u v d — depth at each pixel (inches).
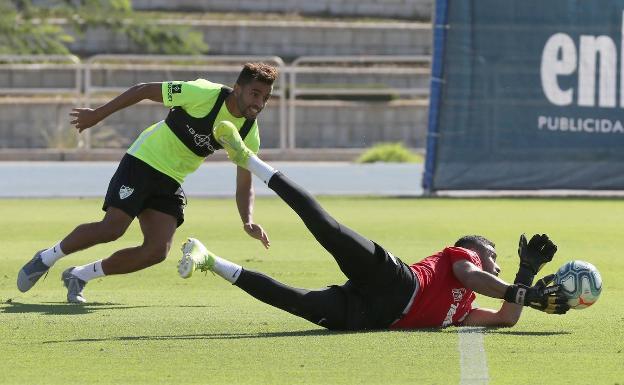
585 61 1833.2
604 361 611.8
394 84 3238.2
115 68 3088.1
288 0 3577.8
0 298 866.8
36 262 821.9
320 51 3380.9
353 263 686.5
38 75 3112.7
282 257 1133.1
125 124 2940.5
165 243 821.2
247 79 766.5
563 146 1844.2
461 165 1856.5
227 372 580.7
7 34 3125.0
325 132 3011.8
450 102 1841.8
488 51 1827.0
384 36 3393.2
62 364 600.7
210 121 784.9
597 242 1284.4
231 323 740.0
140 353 630.5
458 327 719.1
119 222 802.2
